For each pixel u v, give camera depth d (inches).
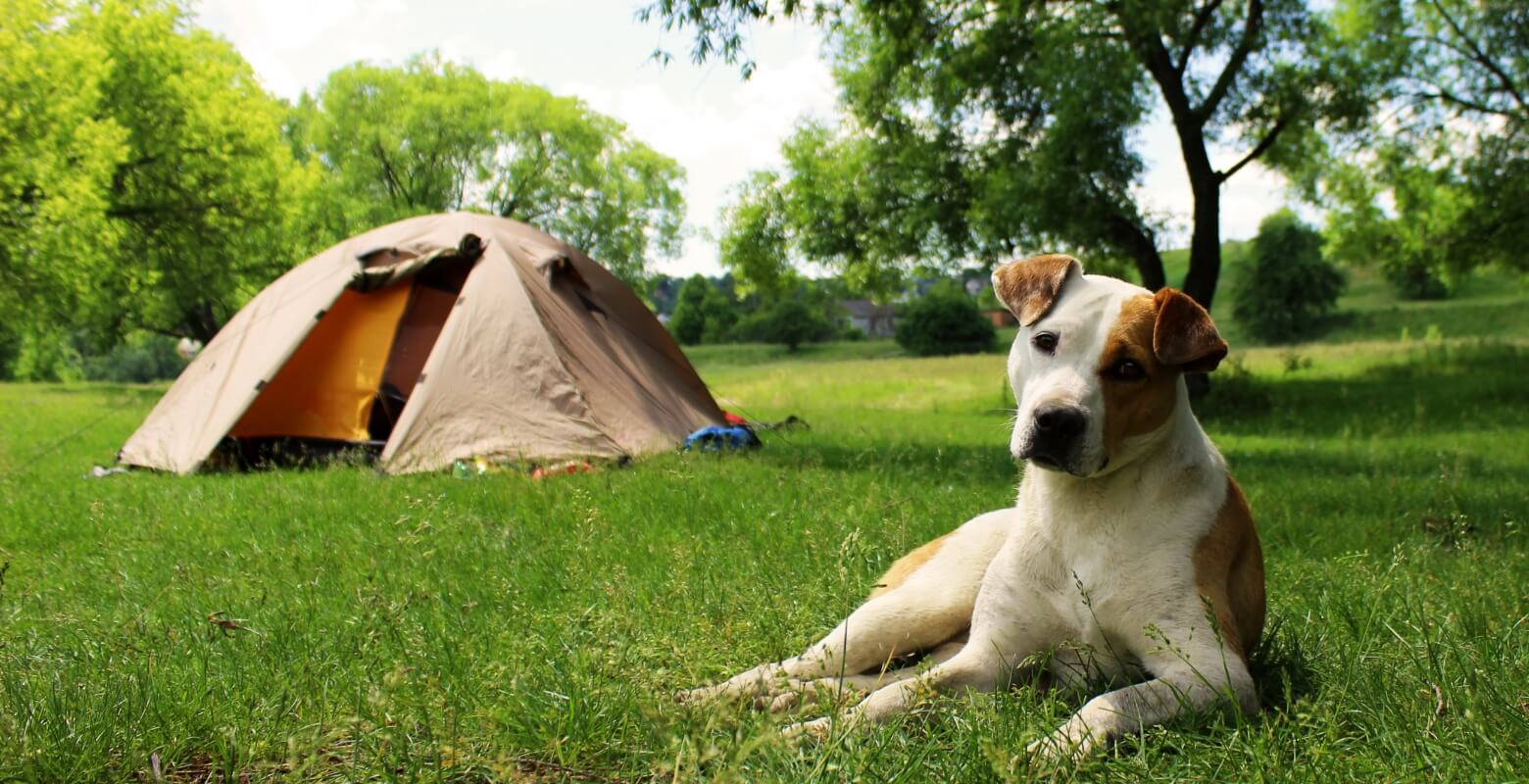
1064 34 622.2
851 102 762.8
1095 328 107.5
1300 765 87.6
